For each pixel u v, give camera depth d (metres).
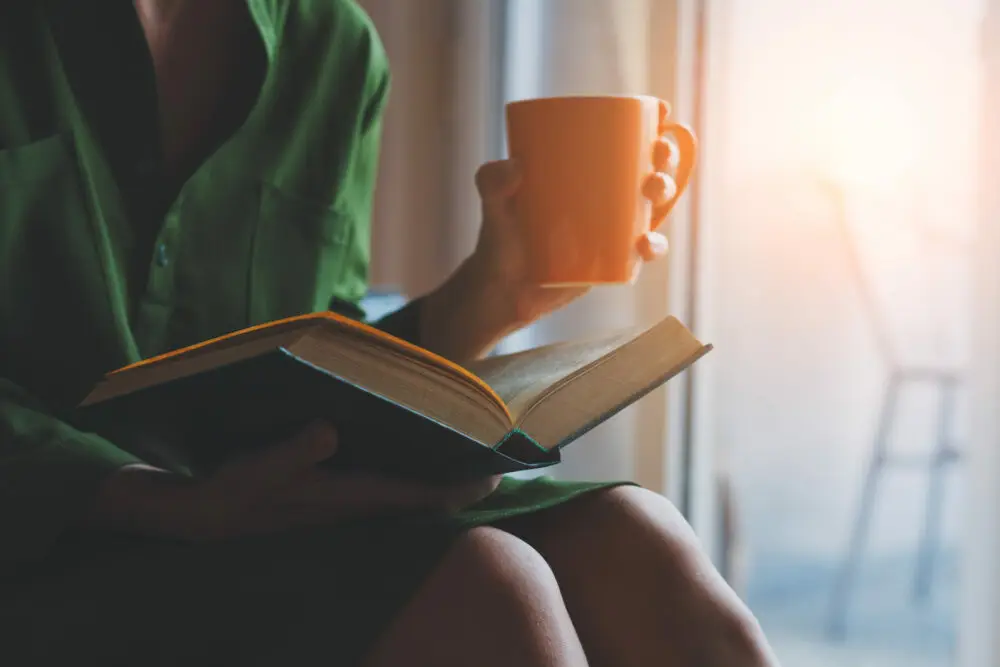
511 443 0.68
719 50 1.68
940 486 2.51
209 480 0.66
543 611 0.63
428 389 0.61
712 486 1.83
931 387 2.65
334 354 0.57
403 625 0.64
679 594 0.75
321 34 1.03
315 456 0.62
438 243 2.00
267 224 0.97
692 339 0.78
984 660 1.43
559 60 1.79
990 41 1.41
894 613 2.42
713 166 1.69
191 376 0.56
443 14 2.00
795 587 2.61
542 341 1.82
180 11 0.93
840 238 2.58
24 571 0.72
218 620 0.67
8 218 0.81
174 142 0.93
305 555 0.67
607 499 0.79
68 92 0.85
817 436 2.71
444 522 0.68
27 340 0.83
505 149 1.94
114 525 0.71
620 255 0.83
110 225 0.87
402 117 1.99
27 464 0.71
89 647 0.68
